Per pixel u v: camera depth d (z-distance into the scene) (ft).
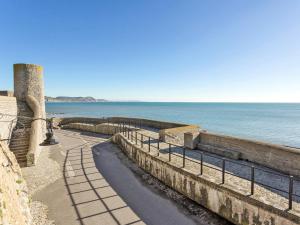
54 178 39.81
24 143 52.06
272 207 20.42
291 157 32.01
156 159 38.45
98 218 26.55
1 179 20.98
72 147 65.41
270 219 20.65
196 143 48.42
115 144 67.77
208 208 27.66
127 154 53.93
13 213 20.20
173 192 33.14
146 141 55.01
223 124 184.14
